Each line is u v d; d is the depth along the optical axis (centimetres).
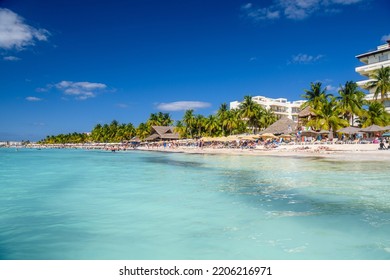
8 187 1736
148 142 10438
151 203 1280
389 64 5900
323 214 1060
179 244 809
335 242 802
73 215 1098
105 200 1351
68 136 18538
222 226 952
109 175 2322
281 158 3672
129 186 1742
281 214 1073
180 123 10369
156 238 855
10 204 1283
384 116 5369
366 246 772
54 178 2159
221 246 789
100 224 988
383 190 1466
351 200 1269
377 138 4566
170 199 1357
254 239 833
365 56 6506
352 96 5597
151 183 1848
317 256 717
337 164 2700
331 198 1310
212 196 1408
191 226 955
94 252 764
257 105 8538
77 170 2781
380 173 2056
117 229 936
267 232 887
